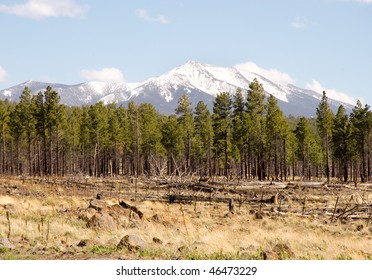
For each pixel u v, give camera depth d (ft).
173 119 337.93
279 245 58.75
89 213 93.20
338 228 93.76
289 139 341.82
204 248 60.64
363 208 118.62
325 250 66.18
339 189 185.78
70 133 359.05
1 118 320.29
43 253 52.85
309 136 339.16
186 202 135.95
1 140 340.80
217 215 110.63
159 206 122.72
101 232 75.00
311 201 145.89
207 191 161.07
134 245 56.65
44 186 173.88
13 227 72.84
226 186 179.93
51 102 299.38
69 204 120.26
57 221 83.51
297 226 96.27
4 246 55.06
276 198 140.77
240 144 320.29
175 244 64.34
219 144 322.55
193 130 345.10
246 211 118.21
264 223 98.27
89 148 347.15
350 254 59.93
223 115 333.83
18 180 202.49
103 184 191.83
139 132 349.82
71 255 51.85
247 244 68.08
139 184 188.44
